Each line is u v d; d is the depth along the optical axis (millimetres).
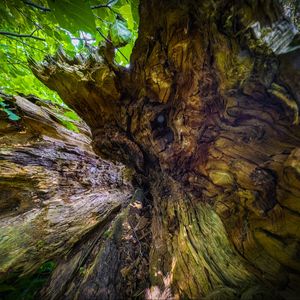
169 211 835
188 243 678
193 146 646
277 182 465
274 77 401
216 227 638
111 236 860
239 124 513
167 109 672
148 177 1072
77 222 938
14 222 868
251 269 550
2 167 1039
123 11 636
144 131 762
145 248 819
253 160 504
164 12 438
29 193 1036
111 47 599
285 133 458
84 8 496
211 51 441
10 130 1245
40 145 1300
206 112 564
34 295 704
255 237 520
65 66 714
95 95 742
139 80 638
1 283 677
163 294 610
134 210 1006
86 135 1783
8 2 681
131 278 703
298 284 484
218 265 602
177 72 552
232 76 415
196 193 735
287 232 470
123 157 1021
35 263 745
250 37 355
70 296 655
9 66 1188
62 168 1284
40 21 761
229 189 572
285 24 355
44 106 1626
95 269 720
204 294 571
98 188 1320
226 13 359
